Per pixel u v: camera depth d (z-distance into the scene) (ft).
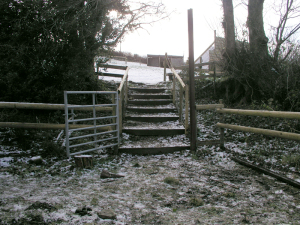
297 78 20.98
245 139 17.63
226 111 16.07
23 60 17.76
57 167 12.98
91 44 19.81
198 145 16.65
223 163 14.21
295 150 14.92
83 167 13.04
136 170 13.14
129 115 21.85
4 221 7.52
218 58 27.30
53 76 18.56
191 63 16.05
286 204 9.12
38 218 7.74
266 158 14.42
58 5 17.46
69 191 10.18
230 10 24.06
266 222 7.87
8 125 14.52
